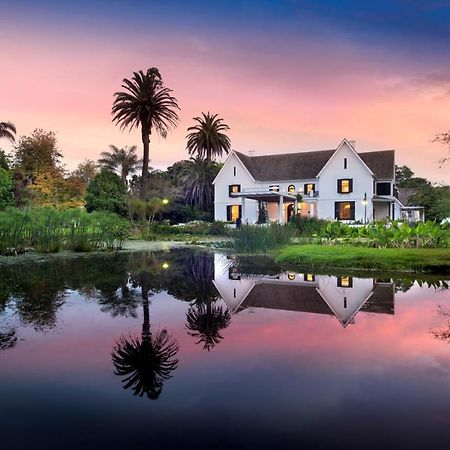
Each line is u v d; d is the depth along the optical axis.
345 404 2.89
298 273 10.31
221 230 32.31
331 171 37.62
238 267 11.65
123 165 53.03
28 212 15.73
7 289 7.72
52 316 5.55
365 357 3.87
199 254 16.39
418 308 6.07
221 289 7.87
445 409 2.80
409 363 3.69
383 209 37.00
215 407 2.86
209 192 47.03
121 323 5.18
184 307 6.19
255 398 2.99
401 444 2.38
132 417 2.72
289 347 4.19
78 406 2.89
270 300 6.78
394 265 10.61
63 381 3.33
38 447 2.37
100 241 18.08
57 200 37.31
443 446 2.35
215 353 4.00
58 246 15.65
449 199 17.53
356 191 36.62
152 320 5.35
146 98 35.69
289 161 42.03
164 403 2.92
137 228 30.58
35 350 4.10
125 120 36.69
